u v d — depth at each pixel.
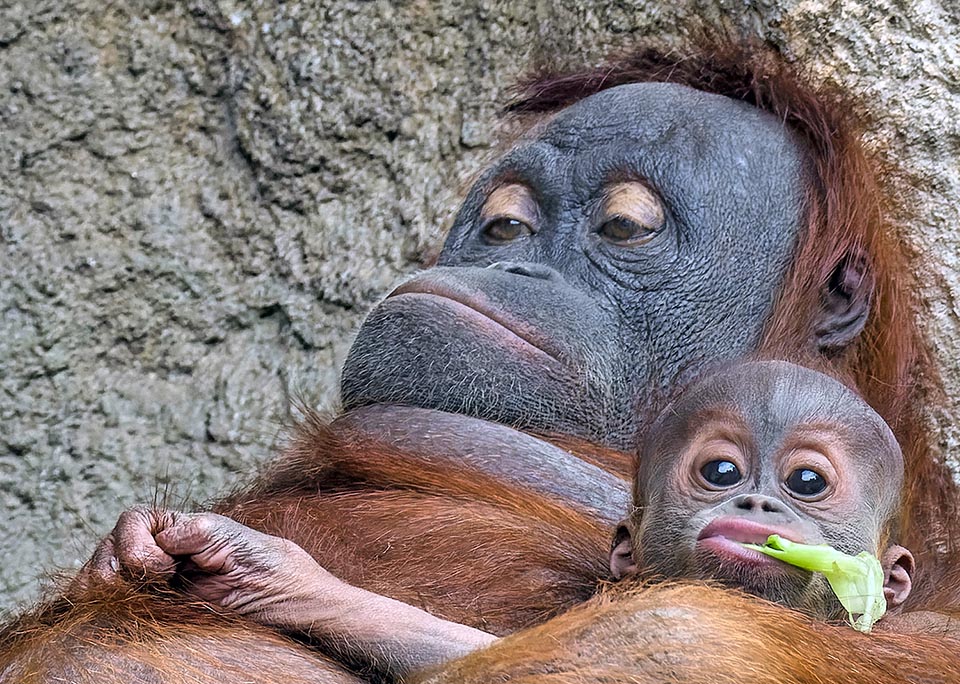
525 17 8.59
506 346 5.59
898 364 6.15
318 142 8.50
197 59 8.55
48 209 8.33
